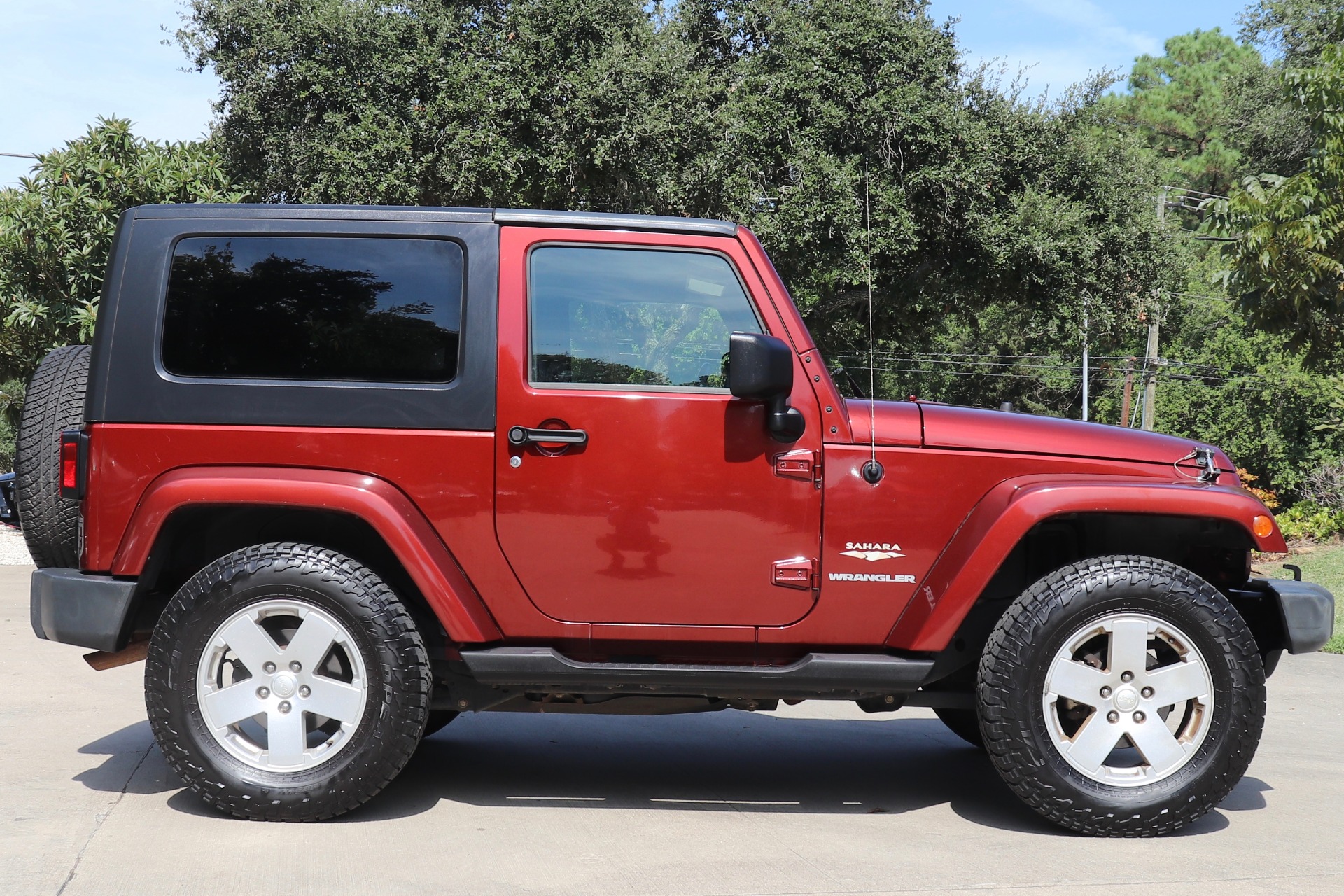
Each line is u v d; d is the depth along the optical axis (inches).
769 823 144.4
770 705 155.9
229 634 137.1
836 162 649.6
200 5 650.2
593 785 161.9
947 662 150.3
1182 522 149.0
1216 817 149.7
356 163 605.0
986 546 137.9
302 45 629.6
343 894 113.7
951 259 729.6
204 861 122.7
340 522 148.6
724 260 146.9
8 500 662.5
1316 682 258.7
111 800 145.0
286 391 140.9
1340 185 391.9
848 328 813.2
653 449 141.1
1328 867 128.0
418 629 149.0
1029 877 123.0
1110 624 138.9
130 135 586.6
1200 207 428.8
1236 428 992.2
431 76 619.8
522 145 628.7
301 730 137.6
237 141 658.2
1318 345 434.6
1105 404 1477.6
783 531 142.0
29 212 554.3
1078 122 713.6
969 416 148.6
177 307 142.9
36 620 142.3
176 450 139.9
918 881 121.3
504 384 141.1
